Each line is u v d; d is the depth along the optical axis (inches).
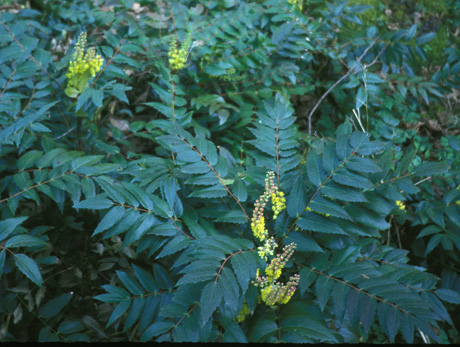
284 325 75.4
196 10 129.6
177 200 83.1
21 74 102.9
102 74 110.2
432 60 181.0
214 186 81.7
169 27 125.1
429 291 82.1
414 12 189.3
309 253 81.7
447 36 189.9
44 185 82.0
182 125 105.0
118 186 81.7
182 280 64.9
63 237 105.3
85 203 75.7
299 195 79.7
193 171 80.0
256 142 87.0
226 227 87.9
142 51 111.8
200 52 122.3
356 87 146.3
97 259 107.0
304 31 129.4
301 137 111.7
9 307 86.9
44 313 86.8
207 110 123.4
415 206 122.0
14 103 102.8
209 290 64.7
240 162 114.2
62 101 112.5
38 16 136.6
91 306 100.6
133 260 106.4
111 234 75.8
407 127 149.5
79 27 131.3
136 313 78.7
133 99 132.7
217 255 70.2
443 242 102.3
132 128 109.5
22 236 75.3
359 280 72.7
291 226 81.0
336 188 78.3
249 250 77.0
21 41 107.2
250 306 74.4
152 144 127.5
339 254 80.4
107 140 121.5
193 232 79.6
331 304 83.0
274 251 81.9
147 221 78.6
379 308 68.8
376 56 142.9
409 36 135.8
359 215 83.7
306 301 81.1
